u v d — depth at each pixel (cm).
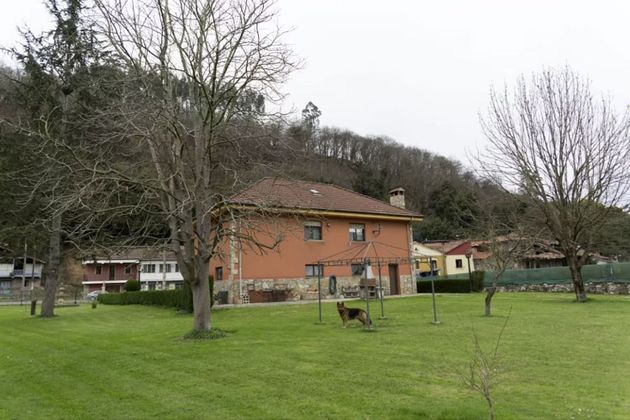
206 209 1236
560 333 1100
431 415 528
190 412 588
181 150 1265
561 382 654
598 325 1232
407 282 3030
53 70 2058
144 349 1057
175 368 841
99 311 2414
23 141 1842
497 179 2312
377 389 645
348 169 6256
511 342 984
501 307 1812
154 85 1284
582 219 2056
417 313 1658
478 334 1107
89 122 1400
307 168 2698
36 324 1809
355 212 2759
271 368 803
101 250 1323
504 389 624
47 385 773
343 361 839
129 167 1252
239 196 1312
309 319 1572
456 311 1684
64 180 1280
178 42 1268
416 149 7800
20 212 1939
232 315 1805
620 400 564
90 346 1156
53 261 2156
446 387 643
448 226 5888
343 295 2662
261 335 1200
